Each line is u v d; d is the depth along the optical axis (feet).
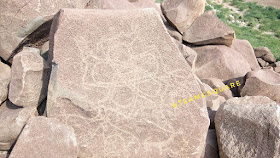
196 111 6.75
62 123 5.98
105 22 6.88
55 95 6.41
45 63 7.07
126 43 6.89
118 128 6.52
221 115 7.59
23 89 6.46
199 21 13.21
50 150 5.49
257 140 6.54
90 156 6.48
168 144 6.63
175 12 13.08
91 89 6.52
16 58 6.56
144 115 6.58
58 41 6.61
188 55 11.73
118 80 6.70
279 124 6.24
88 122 6.49
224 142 7.16
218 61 12.61
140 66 6.85
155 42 7.00
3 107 7.21
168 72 6.89
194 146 6.70
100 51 6.75
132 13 7.09
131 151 6.53
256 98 7.84
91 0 10.05
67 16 6.72
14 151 5.35
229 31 12.68
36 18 7.86
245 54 14.70
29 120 5.83
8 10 7.73
